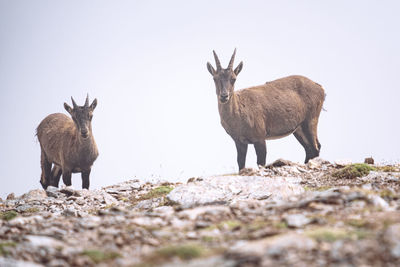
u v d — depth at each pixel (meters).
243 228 20.89
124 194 46.34
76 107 59.25
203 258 17.17
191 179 44.38
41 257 18.61
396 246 16.12
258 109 58.78
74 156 59.91
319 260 15.45
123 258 18.25
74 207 41.78
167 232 21.36
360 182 36.38
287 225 20.22
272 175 42.97
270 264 15.34
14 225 24.17
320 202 23.61
